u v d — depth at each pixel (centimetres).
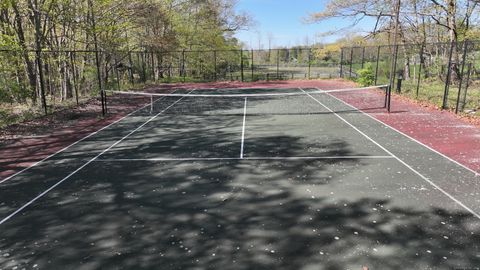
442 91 2033
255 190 653
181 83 3231
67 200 626
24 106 1633
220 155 895
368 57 3838
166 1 3088
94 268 418
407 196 611
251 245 461
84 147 1009
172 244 468
